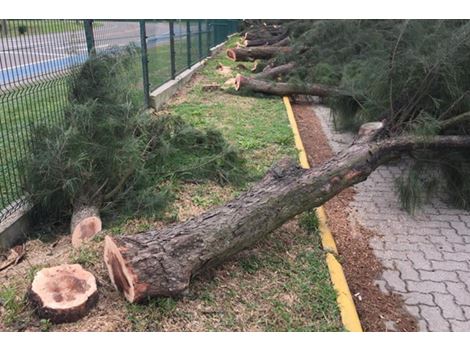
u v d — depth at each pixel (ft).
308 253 11.63
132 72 19.30
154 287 8.98
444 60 14.55
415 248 12.88
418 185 14.76
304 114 27.68
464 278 11.50
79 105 14.32
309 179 11.82
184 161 16.56
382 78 16.26
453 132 14.96
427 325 9.89
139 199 13.60
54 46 15.43
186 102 27.48
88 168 13.48
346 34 30.76
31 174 13.11
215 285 10.05
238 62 43.47
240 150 18.15
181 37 34.12
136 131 15.96
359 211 15.08
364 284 11.25
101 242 11.33
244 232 10.40
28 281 9.80
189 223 10.20
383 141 13.92
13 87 13.53
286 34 47.26
